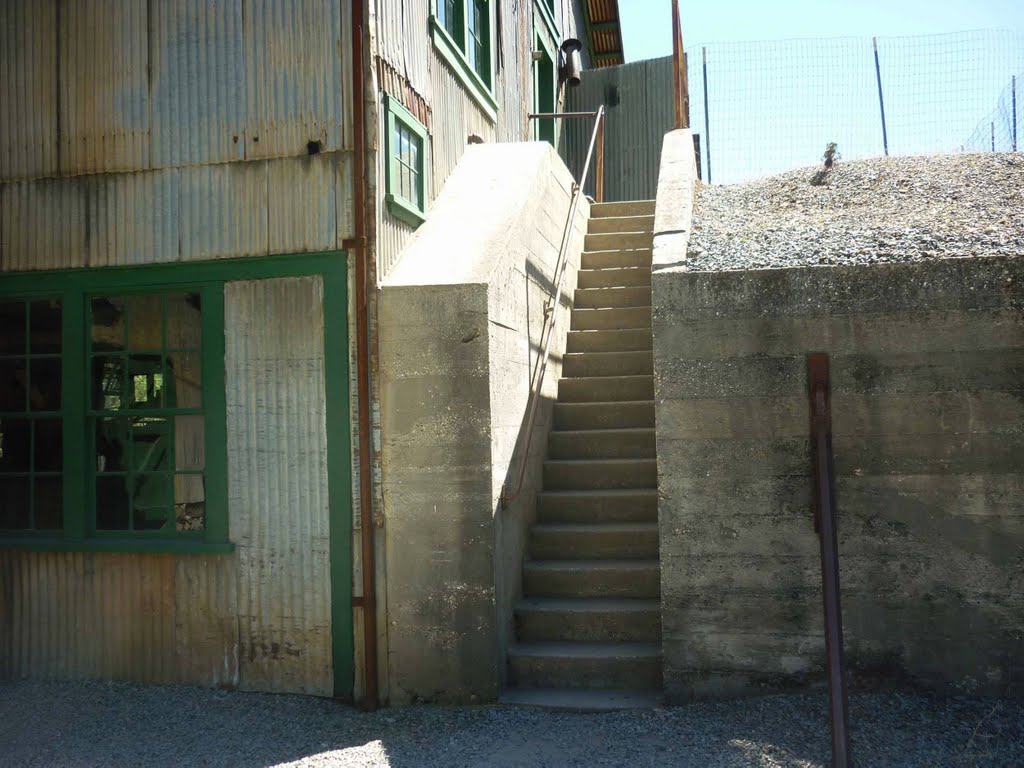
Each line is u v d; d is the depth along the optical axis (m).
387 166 6.06
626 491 7.02
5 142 6.43
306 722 5.38
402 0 6.54
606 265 9.48
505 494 5.93
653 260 5.85
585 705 5.41
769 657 5.30
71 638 6.15
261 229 5.97
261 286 5.96
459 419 5.62
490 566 5.55
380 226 5.91
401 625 5.62
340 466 5.75
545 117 12.77
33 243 6.35
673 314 5.44
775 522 5.31
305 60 5.96
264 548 5.87
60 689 5.95
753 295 5.37
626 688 5.68
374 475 5.69
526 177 7.46
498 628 5.62
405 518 5.64
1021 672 5.10
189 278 6.07
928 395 5.21
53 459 6.46
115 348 6.38
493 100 9.42
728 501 5.36
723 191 8.62
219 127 6.09
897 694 5.15
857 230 6.34
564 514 6.94
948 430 5.20
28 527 6.45
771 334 5.35
